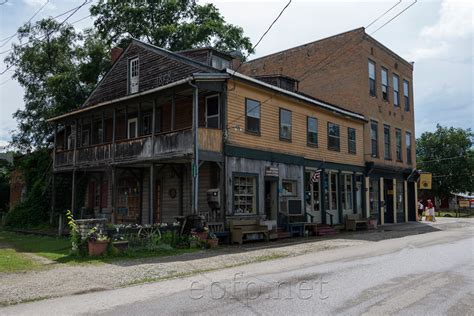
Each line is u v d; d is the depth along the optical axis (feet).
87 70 93.91
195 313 20.74
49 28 99.25
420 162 178.60
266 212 62.80
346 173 80.12
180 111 64.95
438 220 107.96
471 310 20.92
